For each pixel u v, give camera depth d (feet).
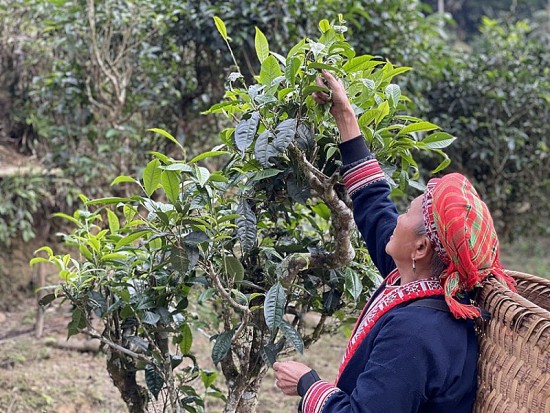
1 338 15.48
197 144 17.46
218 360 6.81
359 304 7.73
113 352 7.78
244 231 6.51
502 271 5.79
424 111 17.92
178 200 6.37
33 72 18.72
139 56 15.98
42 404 12.53
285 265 6.89
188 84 16.78
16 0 17.83
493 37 21.52
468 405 5.41
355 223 6.84
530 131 20.47
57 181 17.28
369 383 5.22
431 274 5.62
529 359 4.90
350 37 15.78
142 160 17.01
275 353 6.96
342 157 6.61
